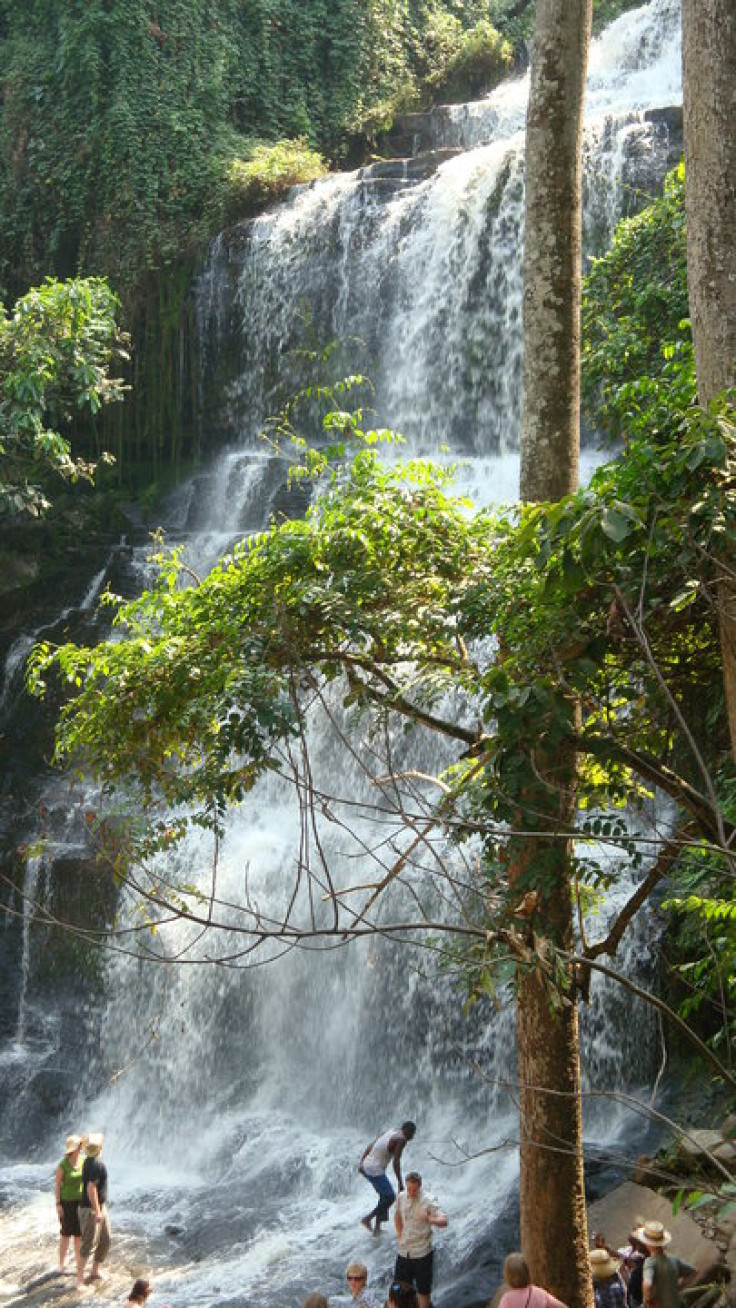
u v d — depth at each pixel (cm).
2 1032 1809
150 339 2592
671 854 782
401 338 2412
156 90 2703
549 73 841
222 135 2759
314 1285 1185
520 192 2277
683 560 594
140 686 874
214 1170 1552
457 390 2327
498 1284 1089
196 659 852
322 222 2519
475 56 2989
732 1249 950
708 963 848
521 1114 787
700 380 620
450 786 859
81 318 1708
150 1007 1731
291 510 2291
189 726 855
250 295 2559
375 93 2992
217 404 2581
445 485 901
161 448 2594
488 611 801
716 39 611
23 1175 1573
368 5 2988
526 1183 782
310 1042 1622
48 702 2141
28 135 2741
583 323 1377
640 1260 905
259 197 2667
